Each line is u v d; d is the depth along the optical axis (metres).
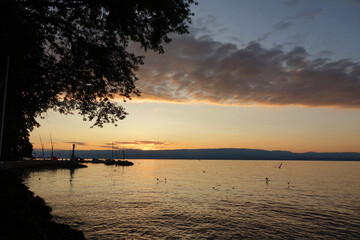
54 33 14.18
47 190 53.47
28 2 12.11
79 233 18.41
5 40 11.86
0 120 8.32
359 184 94.44
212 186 79.62
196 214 36.34
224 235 26.36
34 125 20.42
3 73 8.56
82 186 63.81
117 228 27.00
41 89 14.55
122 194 54.19
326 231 29.61
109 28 13.74
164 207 41.06
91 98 15.57
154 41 14.01
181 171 174.38
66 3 13.00
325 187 82.88
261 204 47.56
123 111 16.42
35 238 10.59
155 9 12.41
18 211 14.45
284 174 154.25
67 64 14.77
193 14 13.55
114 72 14.91
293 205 47.41
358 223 33.97
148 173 141.50
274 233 27.97
